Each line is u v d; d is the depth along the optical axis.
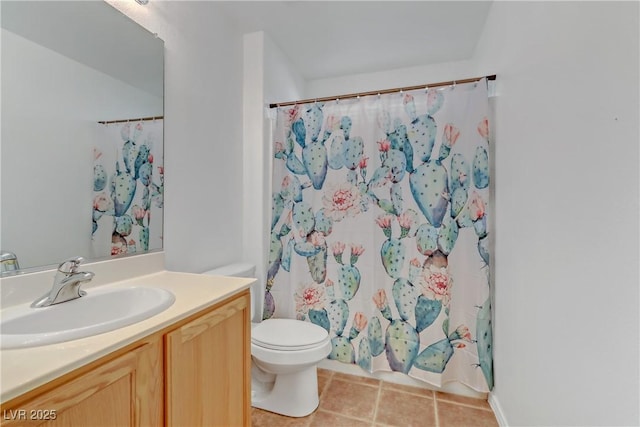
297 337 1.56
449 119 1.71
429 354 1.74
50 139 0.95
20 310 0.80
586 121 0.79
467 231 1.68
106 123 1.12
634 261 0.62
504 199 1.47
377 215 1.84
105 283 1.08
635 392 0.62
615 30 0.68
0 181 0.83
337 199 1.91
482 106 1.63
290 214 1.99
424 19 1.83
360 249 1.87
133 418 0.68
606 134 0.71
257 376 1.77
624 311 0.65
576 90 0.84
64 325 0.85
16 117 0.87
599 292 0.74
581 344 0.81
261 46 1.95
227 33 1.81
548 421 0.99
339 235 1.91
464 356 1.70
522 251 1.23
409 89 1.77
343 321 1.91
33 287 0.88
